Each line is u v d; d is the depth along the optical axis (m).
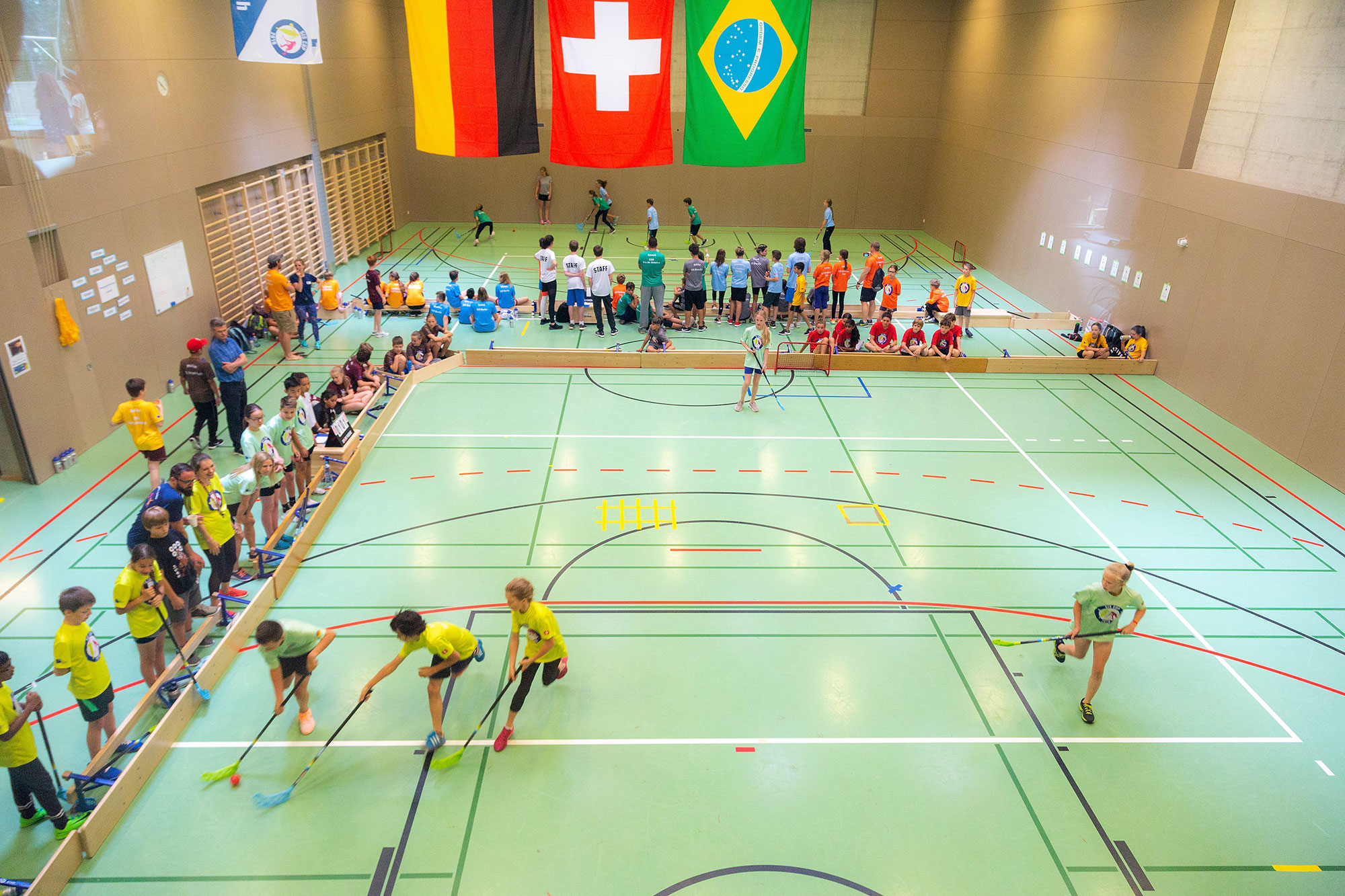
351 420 11.73
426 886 5.48
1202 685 7.45
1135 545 9.56
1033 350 15.85
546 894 5.45
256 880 5.49
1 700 5.20
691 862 5.69
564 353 14.55
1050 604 8.50
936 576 8.91
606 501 10.23
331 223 19.88
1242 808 6.21
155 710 6.86
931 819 6.05
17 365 9.77
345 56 20.38
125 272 11.77
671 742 6.68
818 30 24.17
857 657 7.69
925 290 19.91
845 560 9.16
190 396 10.78
